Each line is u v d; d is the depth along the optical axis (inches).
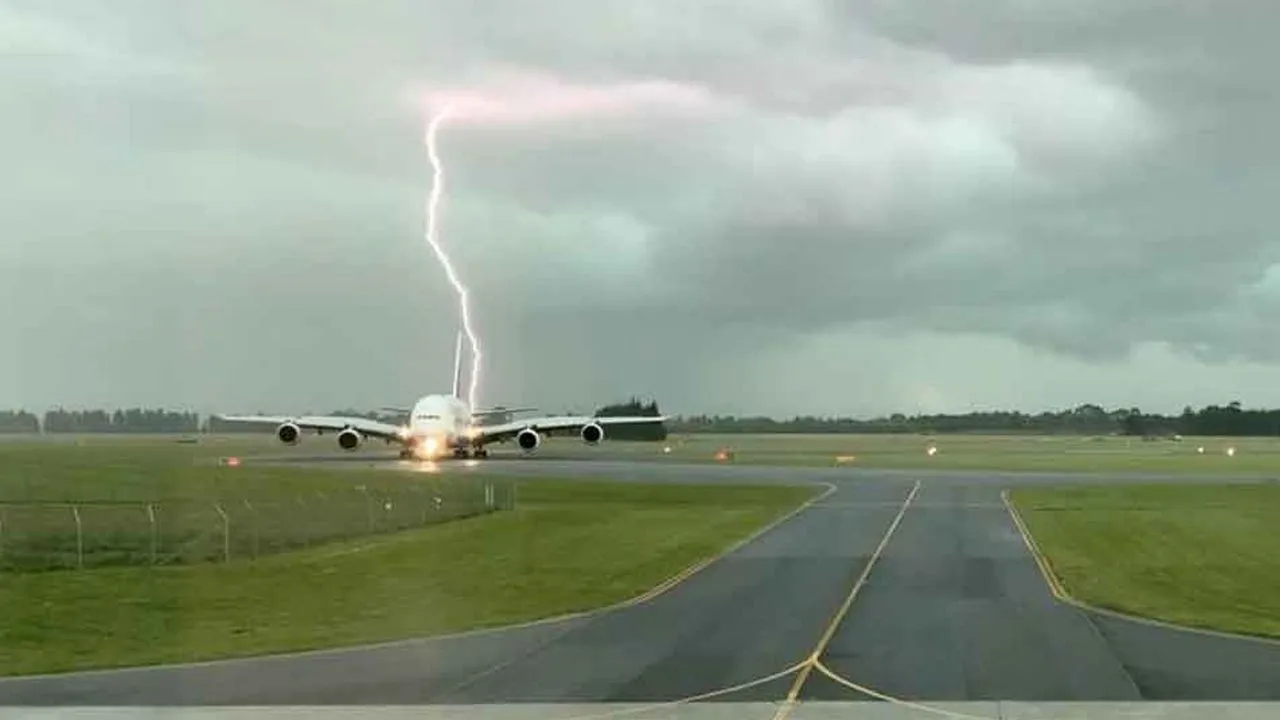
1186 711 919.7
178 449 6161.4
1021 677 1049.5
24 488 3088.1
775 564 1861.5
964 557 1935.3
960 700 960.9
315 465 4266.7
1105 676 1051.9
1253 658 1133.7
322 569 1819.6
